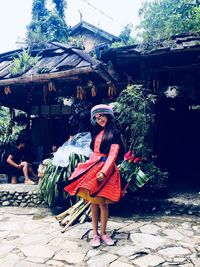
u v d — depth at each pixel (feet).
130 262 9.13
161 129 26.86
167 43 17.60
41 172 16.35
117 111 16.58
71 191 10.36
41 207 16.43
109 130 10.57
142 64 18.97
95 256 9.62
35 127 26.09
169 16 30.73
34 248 10.36
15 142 25.08
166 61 19.66
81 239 11.18
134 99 16.22
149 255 9.64
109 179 10.23
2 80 19.85
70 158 15.06
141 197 15.11
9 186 17.99
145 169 15.81
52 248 10.36
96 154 10.57
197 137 27.96
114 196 10.24
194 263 9.06
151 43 17.67
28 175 20.97
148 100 16.97
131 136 16.35
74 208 13.65
